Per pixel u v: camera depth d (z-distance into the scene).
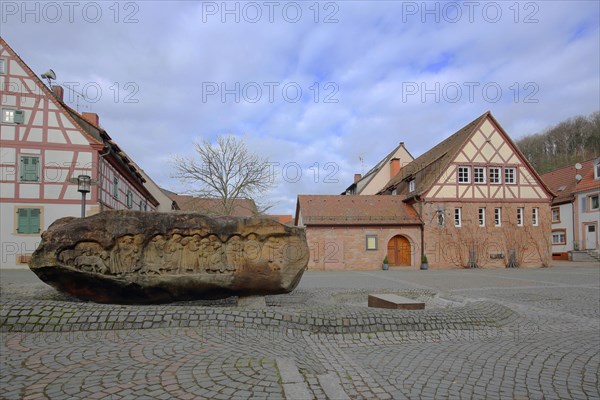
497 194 28.39
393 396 3.87
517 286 14.83
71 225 7.10
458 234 27.73
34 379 3.77
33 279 15.30
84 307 5.93
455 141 30.92
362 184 45.81
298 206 29.83
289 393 3.49
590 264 30.41
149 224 7.34
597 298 11.39
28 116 22.23
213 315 6.04
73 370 4.00
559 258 38.84
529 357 5.32
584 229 36.66
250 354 4.49
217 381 3.70
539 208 28.73
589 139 55.94
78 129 22.69
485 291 13.17
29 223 21.91
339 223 26.67
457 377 4.46
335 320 6.40
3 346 4.81
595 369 4.84
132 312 5.86
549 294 12.32
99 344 4.89
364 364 4.89
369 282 16.67
